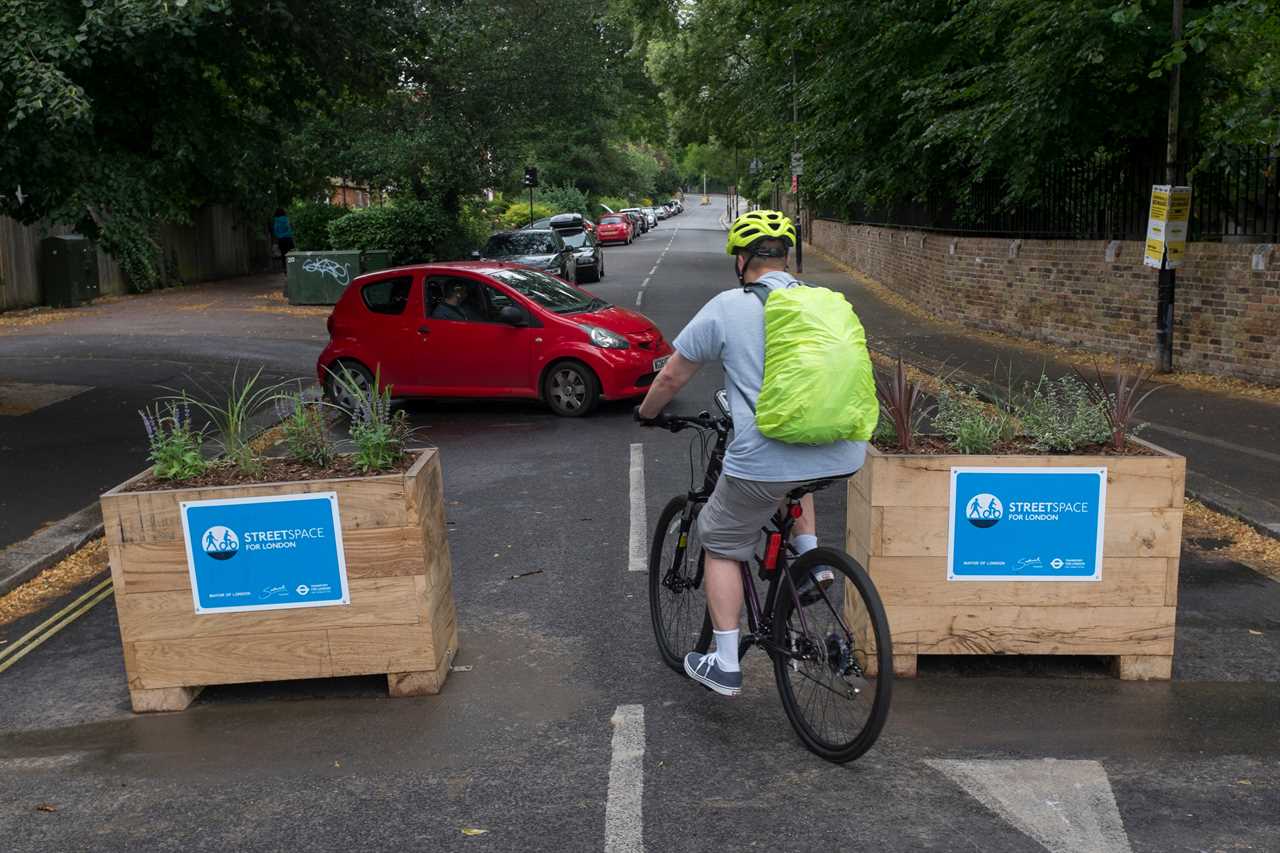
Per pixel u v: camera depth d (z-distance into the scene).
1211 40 12.05
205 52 10.92
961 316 18.52
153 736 4.49
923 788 3.83
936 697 4.57
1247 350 11.91
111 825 3.75
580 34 26.97
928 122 16.45
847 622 4.52
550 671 5.02
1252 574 6.29
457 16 22.08
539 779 3.97
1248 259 11.78
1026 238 16.53
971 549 4.63
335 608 4.69
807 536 4.48
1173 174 12.51
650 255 43.34
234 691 4.93
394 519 4.62
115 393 12.93
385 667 4.74
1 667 5.39
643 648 5.29
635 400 12.41
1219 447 9.05
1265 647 5.15
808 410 3.81
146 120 10.77
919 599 4.68
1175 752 4.07
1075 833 3.53
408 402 12.83
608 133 58.94
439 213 27.59
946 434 4.94
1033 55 13.19
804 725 4.20
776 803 3.75
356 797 3.88
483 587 6.26
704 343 4.05
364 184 31.16
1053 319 15.66
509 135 26.78
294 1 11.38
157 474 4.84
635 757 4.12
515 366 11.62
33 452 9.88
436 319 11.81
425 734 4.38
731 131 42.06
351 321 12.14
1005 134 14.27
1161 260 12.39
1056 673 4.83
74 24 9.24
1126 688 4.66
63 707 4.86
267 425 11.14
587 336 11.46
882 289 25.92
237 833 3.67
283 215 31.58
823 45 19.89
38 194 10.29
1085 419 4.80
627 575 6.40
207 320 20.48
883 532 4.63
